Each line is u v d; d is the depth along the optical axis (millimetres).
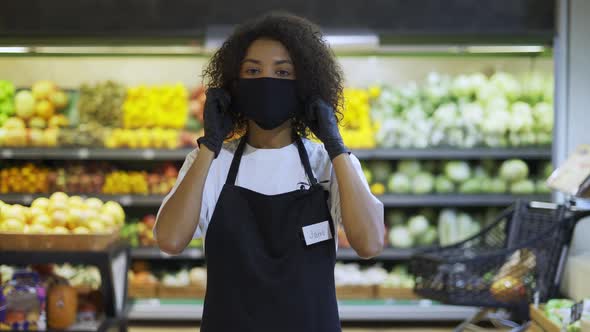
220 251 1756
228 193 1784
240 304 1722
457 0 4789
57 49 4773
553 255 3443
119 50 4789
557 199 4957
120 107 5305
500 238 3996
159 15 4730
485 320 4984
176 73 5598
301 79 1825
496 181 5199
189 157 1897
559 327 2797
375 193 5184
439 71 5570
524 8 4797
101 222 3400
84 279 4742
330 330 1757
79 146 5035
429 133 5117
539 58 5129
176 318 4984
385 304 5039
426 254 3637
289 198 1784
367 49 4727
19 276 3254
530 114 5098
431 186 5242
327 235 1791
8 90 5285
